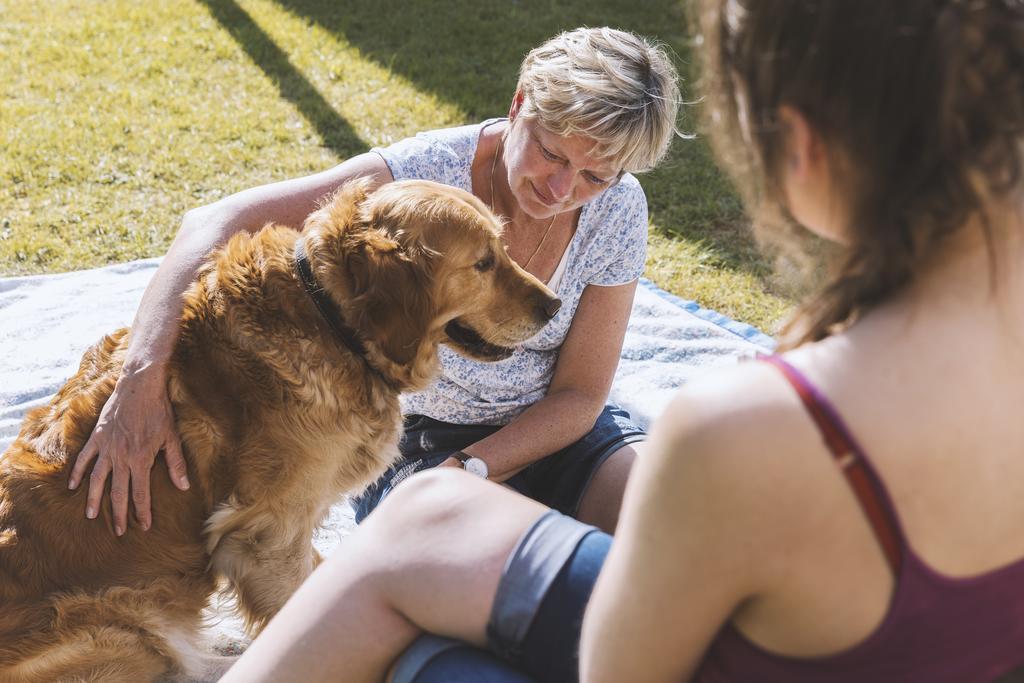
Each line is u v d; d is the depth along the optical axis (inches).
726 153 45.7
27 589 87.1
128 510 91.3
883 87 36.7
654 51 95.5
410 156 106.0
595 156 92.4
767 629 41.8
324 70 277.6
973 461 38.2
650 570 41.1
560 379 107.7
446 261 95.5
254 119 246.1
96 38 292.2
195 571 96.2
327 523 120.2
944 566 38.5
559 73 90.4
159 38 294.2
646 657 43.6
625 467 102.0
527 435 101.9
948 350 38.5
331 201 104.6
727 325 160.7
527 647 52.9
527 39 306.5
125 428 90.4
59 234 190.7
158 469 92.8
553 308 101.8
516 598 52.9
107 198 205.6
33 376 139.5
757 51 39.6
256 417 94.7
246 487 95.5
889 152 37.7
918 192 37.7
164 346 93.2
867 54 36.5
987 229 37.5
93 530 90.1
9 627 85.9
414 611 55.4
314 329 95.5
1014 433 39.0
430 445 109.2
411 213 95.4
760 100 40.4
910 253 38.9
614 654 44.4
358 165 106.9
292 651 56.6
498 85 274.5
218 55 284.7
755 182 45.3
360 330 95.6
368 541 57.7
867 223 39.6
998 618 39.9
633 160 94.8
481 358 104.4
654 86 92.4
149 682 96.0
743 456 37.2
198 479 94.3
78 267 180.9
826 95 37.9
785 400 37.6
